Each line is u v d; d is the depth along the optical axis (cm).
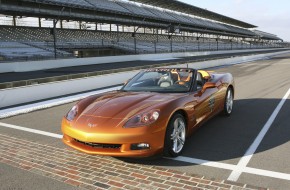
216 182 328
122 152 359
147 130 358
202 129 541
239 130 529
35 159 408
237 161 388
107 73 1291
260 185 319
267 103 761
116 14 3797
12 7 2630
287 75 1453
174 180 335
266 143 455
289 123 563
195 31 5959
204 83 541
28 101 900
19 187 327
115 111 390
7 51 2491
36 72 1956
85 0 3678
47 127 584
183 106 413
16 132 550
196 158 402
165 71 527
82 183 333
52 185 330
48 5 3000
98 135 361
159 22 4734
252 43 10738
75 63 2591
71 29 3912
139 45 4388
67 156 416
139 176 347
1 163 396
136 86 496
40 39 3231
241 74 1644
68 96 998
